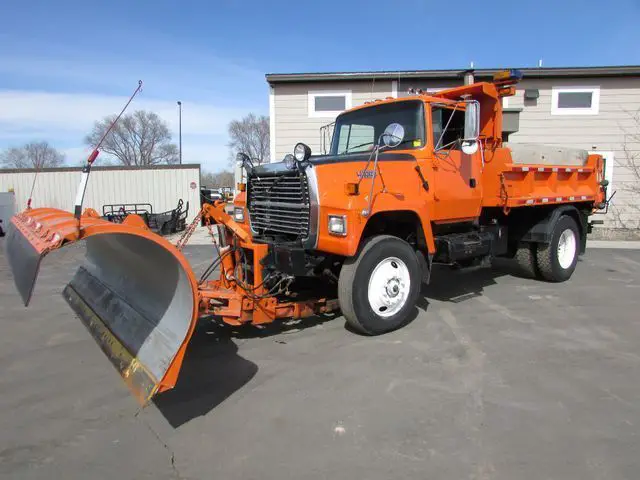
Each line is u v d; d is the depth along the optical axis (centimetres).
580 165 800
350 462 269
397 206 481
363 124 605
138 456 278
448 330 500
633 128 1365
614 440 288
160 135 4700
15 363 423
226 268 496
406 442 289
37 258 266
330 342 466
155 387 277
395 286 487
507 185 625
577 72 1321
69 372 403
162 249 294
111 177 1831
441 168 544
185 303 299
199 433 303
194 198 1833
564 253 745
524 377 380
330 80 1366
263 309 442
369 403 339
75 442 294
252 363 415
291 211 478
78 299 468
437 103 541
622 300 623
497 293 666
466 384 369
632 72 1316
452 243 557
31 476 260
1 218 1588
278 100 1395
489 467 263
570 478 253
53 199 1839
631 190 1378
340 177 452
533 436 293
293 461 271
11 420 322
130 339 340
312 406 336
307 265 456
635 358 419
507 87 618
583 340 467
